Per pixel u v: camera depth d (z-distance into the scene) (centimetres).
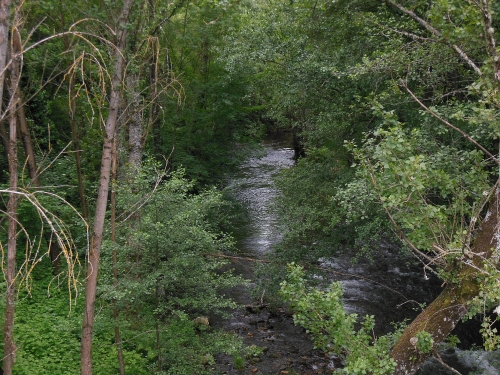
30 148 909
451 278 508
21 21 505
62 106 1155
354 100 962
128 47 622
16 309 848
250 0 1381
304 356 939
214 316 1093
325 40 1036
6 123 882
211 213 1226
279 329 1051
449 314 507
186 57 1532
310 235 1052
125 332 781
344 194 663
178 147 1611
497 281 407
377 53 771
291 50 1016
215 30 1435
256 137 2009
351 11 979
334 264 1344
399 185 471
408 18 858
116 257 660
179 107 1511
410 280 1262
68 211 862
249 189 2089
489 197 495
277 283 1031
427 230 511
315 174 1062
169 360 732
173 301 694
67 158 1088
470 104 620
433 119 672
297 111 1309
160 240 641
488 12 470
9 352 534
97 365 763
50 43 678
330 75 941
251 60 1091
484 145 702
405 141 499
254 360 918
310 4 1012
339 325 498
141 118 895
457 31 507
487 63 491
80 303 930
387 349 536
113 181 633
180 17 1362
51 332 807
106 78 615
